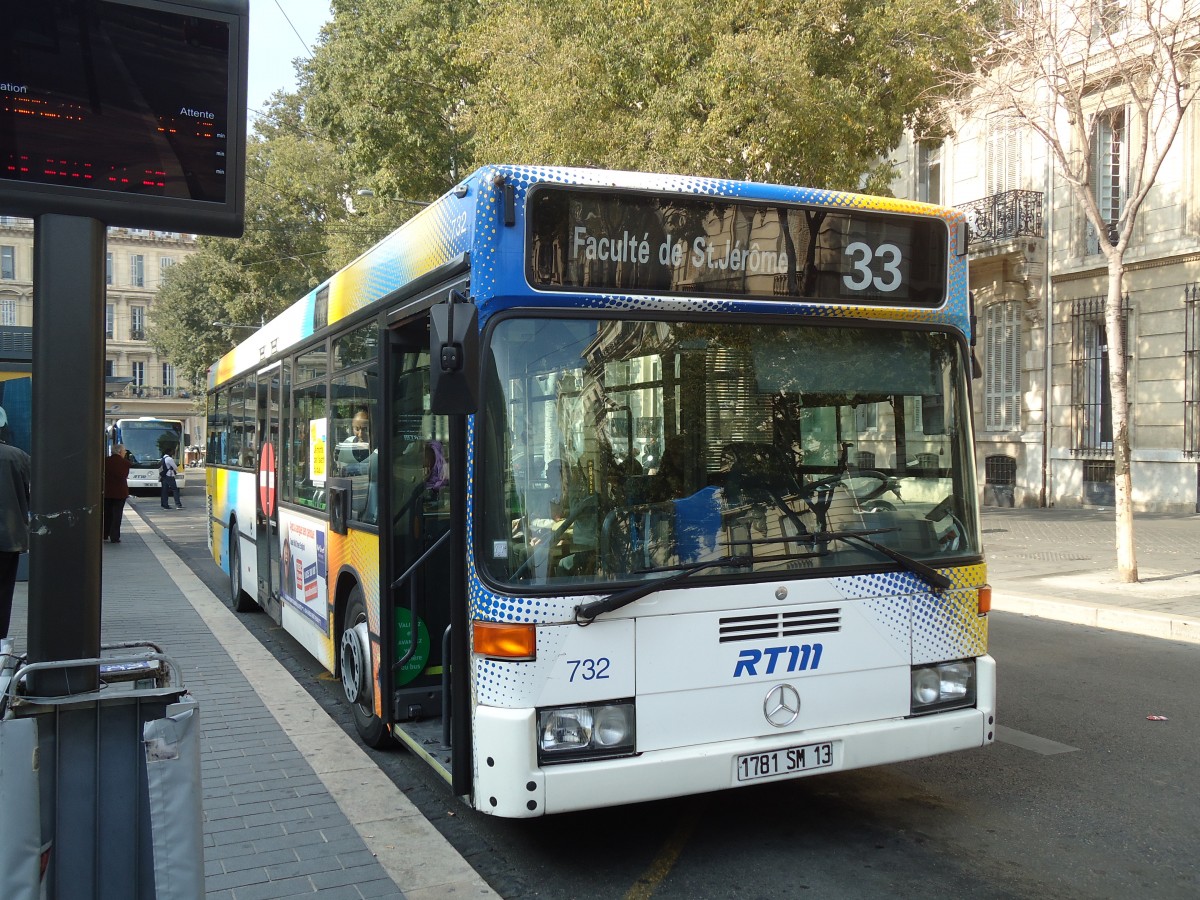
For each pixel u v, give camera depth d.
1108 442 21.39
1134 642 9.40
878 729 4.45
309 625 7.48
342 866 4.27
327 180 32.81
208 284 37.69
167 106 2.95
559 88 14.59
